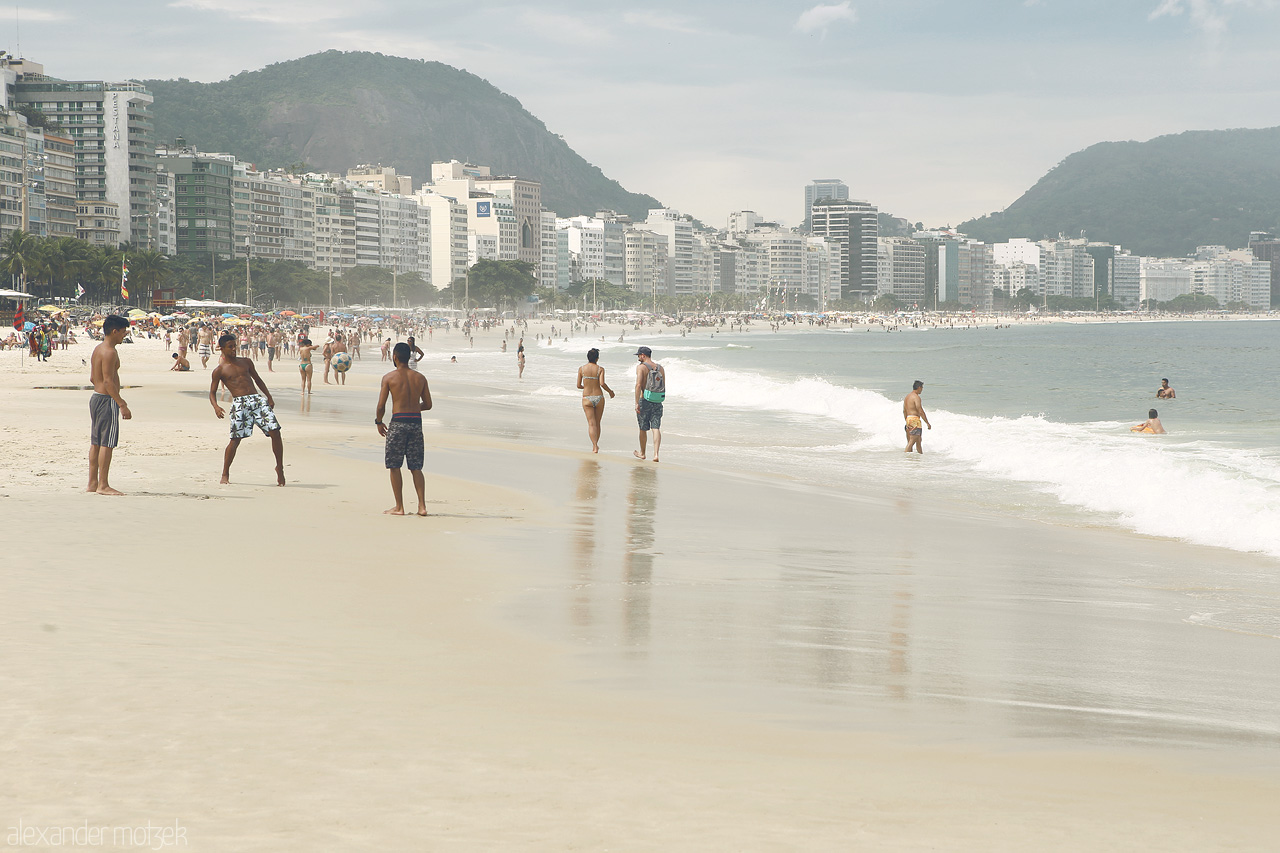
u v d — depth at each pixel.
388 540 12.23
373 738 5.30
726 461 23.66
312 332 153.38
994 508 17.55
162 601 8.54
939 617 9.36
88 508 13.66
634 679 6.77
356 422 30.97
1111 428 33.16
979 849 4.18
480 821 4.30
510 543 12.40
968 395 54.66
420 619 8.34
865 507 17.08
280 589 9.27
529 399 45.06
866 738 5.70
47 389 42.53
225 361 16.64
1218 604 10.45
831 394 37.78
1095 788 5.01
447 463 21.20
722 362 102.44
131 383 47.97
